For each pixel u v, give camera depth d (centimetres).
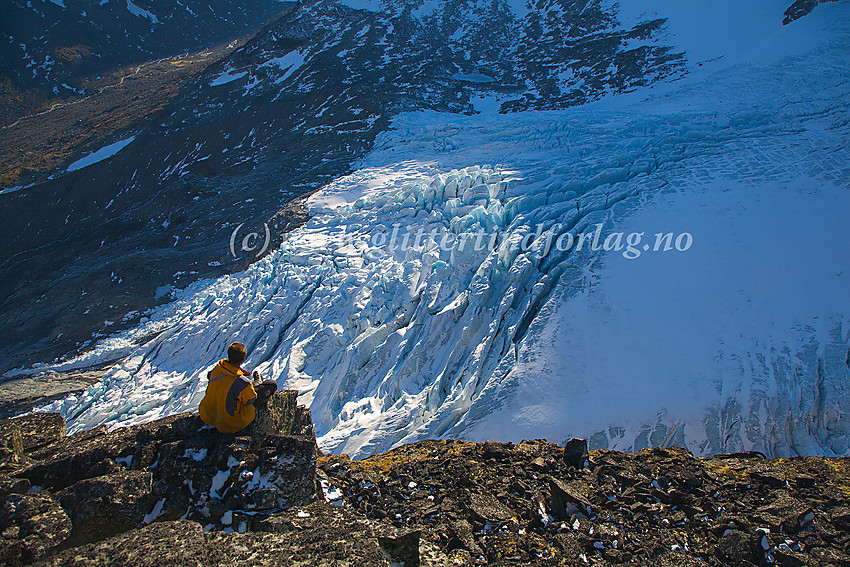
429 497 516
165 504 378
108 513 349
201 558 295
